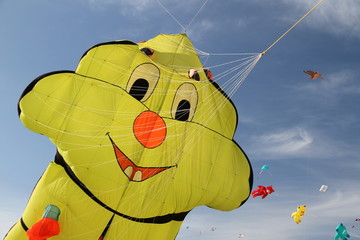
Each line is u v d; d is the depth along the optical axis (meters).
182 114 7.30
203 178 7.06
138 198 6.58
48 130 6.23
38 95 6.24
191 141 7.19
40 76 6.38
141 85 7.04
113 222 6.42
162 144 6.92
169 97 7.25
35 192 6.31
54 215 5.88
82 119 6.39
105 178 6.37
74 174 6.37
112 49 6.97
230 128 7.86
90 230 6.27
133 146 6.64
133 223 6.54
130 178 6.59
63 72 6.51
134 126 6.73
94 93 6.58
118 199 6.44
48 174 6.42
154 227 6.73
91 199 6.31
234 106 8.00
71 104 6.39
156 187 6.73
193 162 7.08
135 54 7.15
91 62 6.76
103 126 6.50
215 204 7.33
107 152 6.43
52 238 6.06
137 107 6.88
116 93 6.76
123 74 6.93
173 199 6.88
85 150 6.30
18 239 6.08
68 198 6.22
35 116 6.18
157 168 6.79
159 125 6.97
